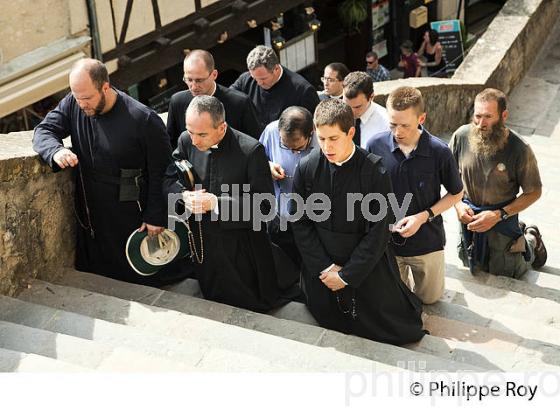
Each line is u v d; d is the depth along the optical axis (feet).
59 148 15.98
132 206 16.84
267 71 19.02
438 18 56.34
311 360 14.24
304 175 14.80
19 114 33.24
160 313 15.65
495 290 18.60
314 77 48.08
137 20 34.68
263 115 19.89
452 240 21.90
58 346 13.55
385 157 15.81
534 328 16.89
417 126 15.31
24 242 16.29
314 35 46.68
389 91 26.96
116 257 17.52
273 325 16.01
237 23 39.27
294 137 16.49
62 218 17.40
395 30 53.72
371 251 14.78
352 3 49.67
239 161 15.52
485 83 30.25
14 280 16.16
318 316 16.30
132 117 16.06
